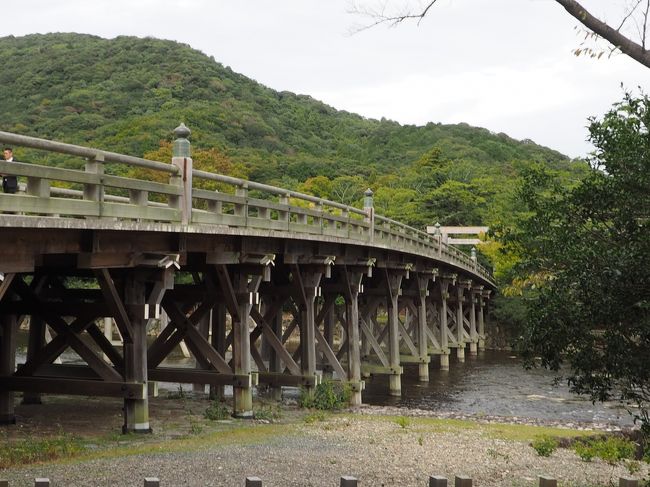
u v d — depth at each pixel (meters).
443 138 124.31
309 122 123.56
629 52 7.57
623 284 9.24
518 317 53.00
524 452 14.59
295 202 60.31
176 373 17.06
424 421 18.98
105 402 18.98
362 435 15.58
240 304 16.97
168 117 84.81
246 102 107.81
